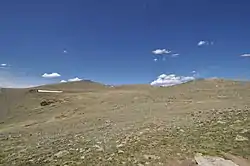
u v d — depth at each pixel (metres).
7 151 32.38
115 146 26.89
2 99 114.94
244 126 30.59
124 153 24.36
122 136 31.25
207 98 66.25
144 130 33.28
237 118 34.28
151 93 89.12
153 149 25.05
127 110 63.03
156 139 28.06
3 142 41.47
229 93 69.56
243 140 26.59
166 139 27.86
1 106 106.38
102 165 21.97
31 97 111.62
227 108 43.47
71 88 152.12
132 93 94.50
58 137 39.19
